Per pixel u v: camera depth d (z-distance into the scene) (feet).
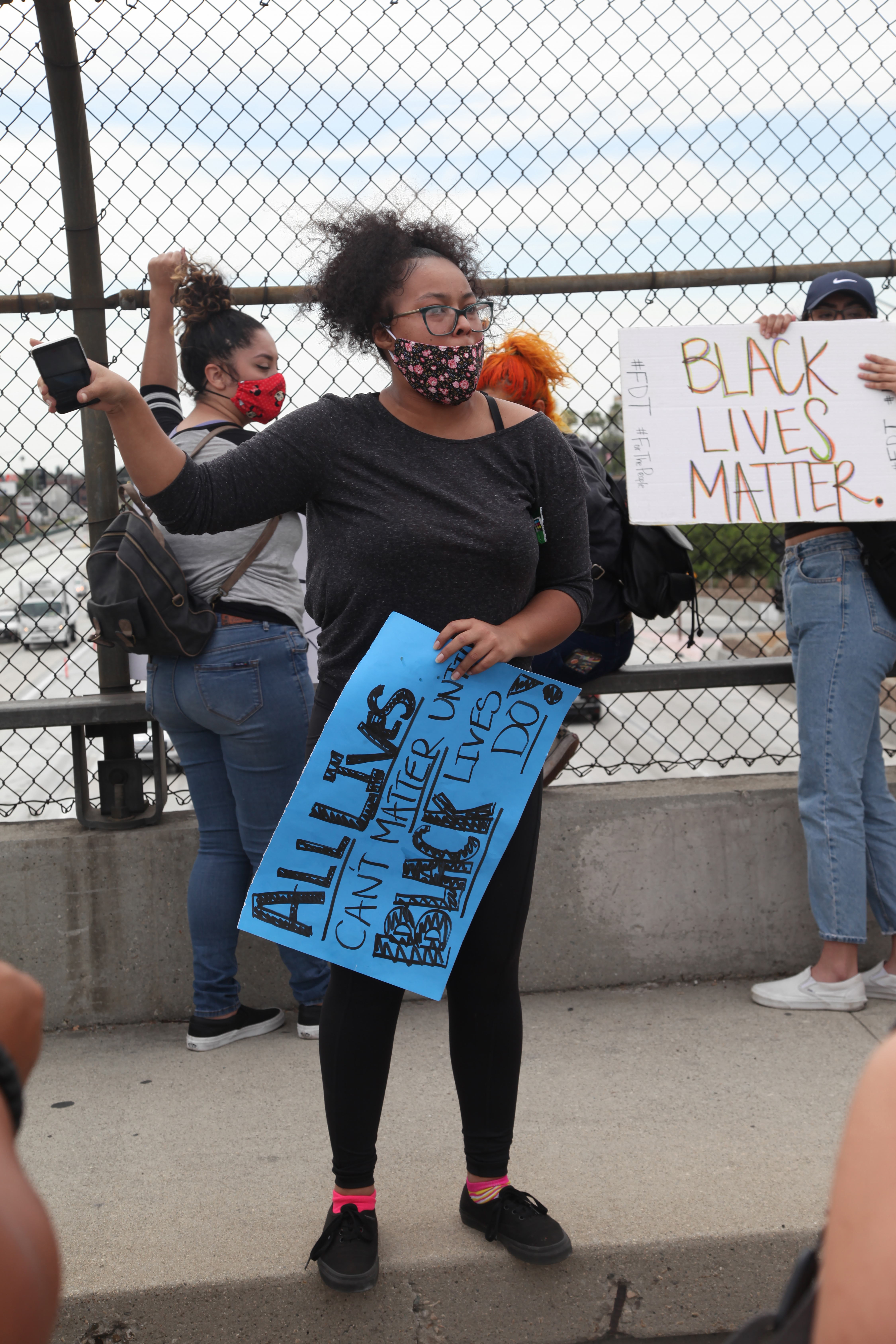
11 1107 2.28
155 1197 7.05
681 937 10.24
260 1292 6.23
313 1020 9.32
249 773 8.69
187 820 10.03
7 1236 1.95
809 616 9.50
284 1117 8.08
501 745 6.09
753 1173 7.14
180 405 9.16
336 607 6.05
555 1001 9.96
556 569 6.40
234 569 8.50
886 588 9.29
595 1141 7.59
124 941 9.75
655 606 9.46
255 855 8.87
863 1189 1.80
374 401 6.08
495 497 5.92
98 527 9.86
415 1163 7.37
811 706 9.52
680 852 10.18
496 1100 6.42
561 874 10.07
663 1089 8.31
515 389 9.09
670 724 40.63
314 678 9.83
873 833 9.81
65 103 8.96
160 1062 9.02
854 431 9.48
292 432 5.91
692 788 10.36
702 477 9.40
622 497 9.63
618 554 9.36
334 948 6.05
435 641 5.87
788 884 10.34
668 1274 6.44
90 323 9.41
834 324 9.52
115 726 9.84
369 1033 6.19
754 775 10.74
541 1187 7.02
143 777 9.98
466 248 6.35
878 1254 1.70
